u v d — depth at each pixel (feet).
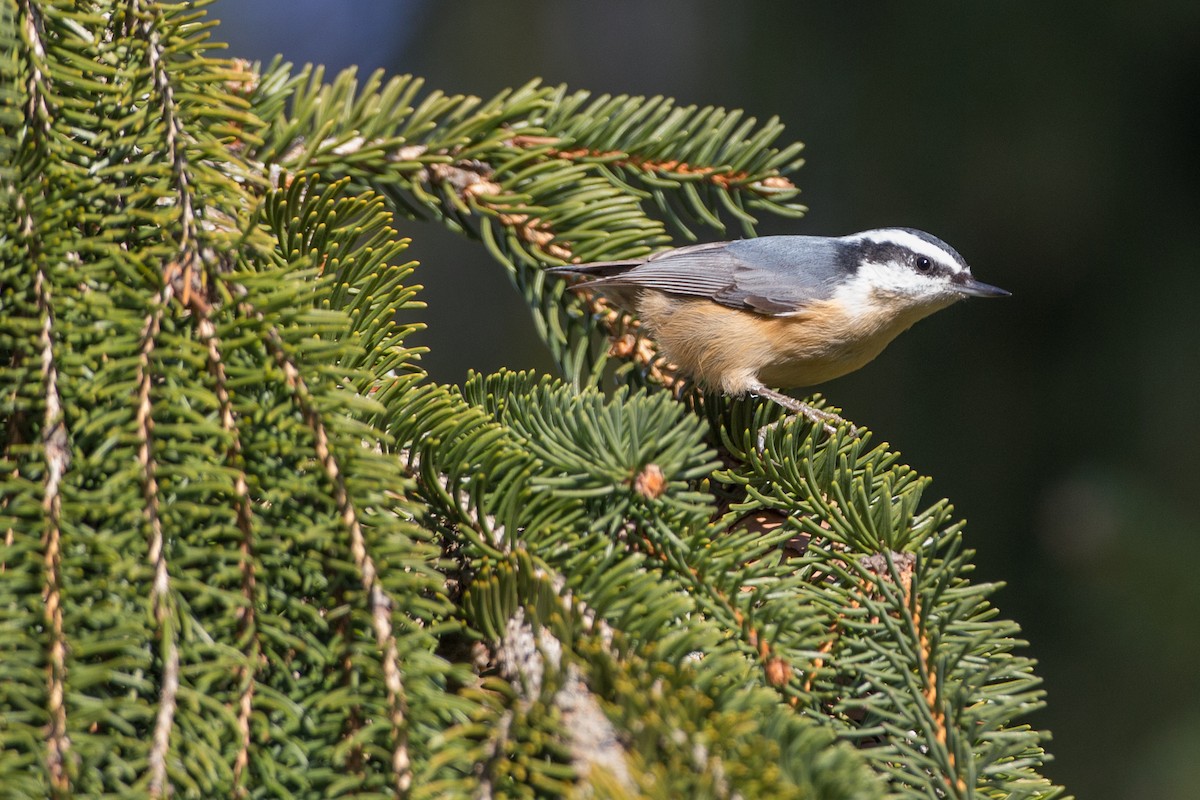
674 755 11.05
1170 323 38.34
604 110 21.01
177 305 13.11
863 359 28.99
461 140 19.80
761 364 26.94
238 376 12.89
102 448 12.06
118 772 10.87
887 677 14.34
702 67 48.75
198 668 11.43
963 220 40.32
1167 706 33.04
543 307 22.20
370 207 17.01
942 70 40.27
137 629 11.34
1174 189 38.88
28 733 10.69
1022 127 39.42
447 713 11.91
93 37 15.14
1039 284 40.06
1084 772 33.35
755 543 15.28
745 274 26.61
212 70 16.08
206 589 11.68
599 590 13.29
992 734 14.12
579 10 53.31
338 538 12.36
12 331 12.79
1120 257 39.19
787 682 14.20
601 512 15.02
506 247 21.35
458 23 53.42
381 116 19.31
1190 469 36.91
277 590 12.16
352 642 12.17
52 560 11.54
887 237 28.25
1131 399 38.37
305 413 12.82
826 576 16.16
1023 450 39.47
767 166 21.77
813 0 43.14
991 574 38.45
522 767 11.43
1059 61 39.11
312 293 13.25
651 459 14.70
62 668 11.02
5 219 13.38
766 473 17.28
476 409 14.80
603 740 11.43
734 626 14.38
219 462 12.30
